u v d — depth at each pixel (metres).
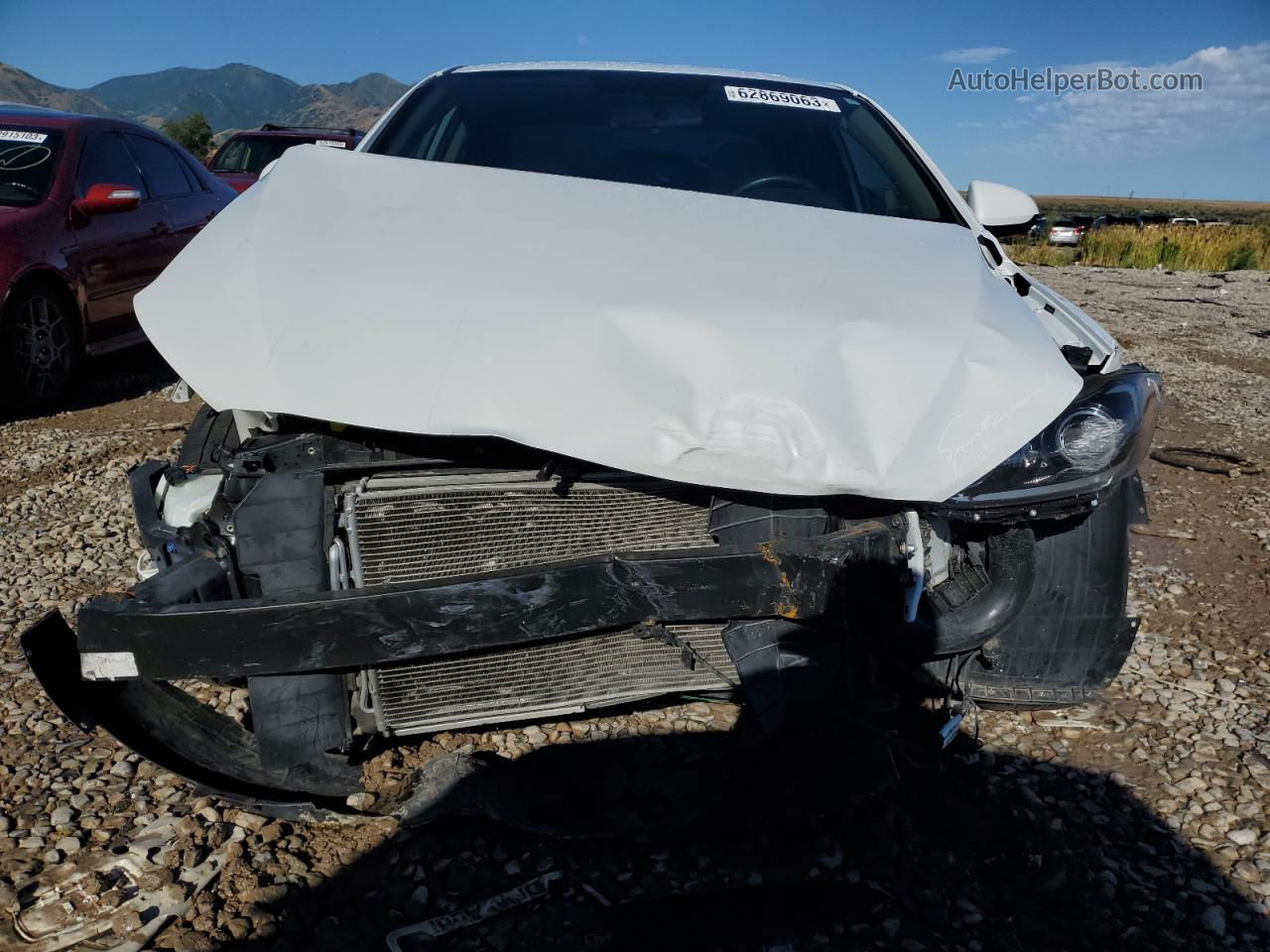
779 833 2.31
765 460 1.92
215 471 2.43
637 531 2.28
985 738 2.79
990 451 1.94
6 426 6.05
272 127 13.73
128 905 2.06
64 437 5.76
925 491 1.91
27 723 2.77
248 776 2.25
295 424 2.19
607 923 2.04
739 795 2.32
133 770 2.56
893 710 2.49
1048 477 2.12
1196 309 13.05
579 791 2.42
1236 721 2.94
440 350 1.99
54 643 2.00
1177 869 2.29
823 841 2.31
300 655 1.99
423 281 2.09
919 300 2.11
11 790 2.46
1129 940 2.05
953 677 2.64
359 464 2.11
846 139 3.35
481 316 2.02
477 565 2.20
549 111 3.32
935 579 2.37
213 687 2.89
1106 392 2.19
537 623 2.04
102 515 4.48
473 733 2.63
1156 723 2.90
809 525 2.10
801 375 1.95
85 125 7.00
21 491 4.84
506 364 1.97
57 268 6.31
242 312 2.08
